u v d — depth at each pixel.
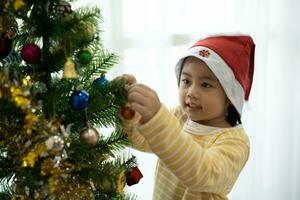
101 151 0.69
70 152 0.62
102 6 1.21
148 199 1.38
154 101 0.70
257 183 1.67
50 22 0.62
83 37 0.64
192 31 1.41
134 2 1.30
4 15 0.60
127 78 0.76
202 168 0.75
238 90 0.94
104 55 0.71
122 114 0.67
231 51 0.93
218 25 1.45
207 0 1.43
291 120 1.75
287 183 1.80
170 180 0.97
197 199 0.92
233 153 0.86
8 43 0.61
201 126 0.95
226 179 0.82
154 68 1.34
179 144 0.72
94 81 0.67
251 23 1.53
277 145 1.75
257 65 1.58
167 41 1.35
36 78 0.63
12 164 0.63
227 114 0.96
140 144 0.88
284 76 1.71
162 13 1.33
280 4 1.67
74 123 0.66
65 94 0.65
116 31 1.25
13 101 0.57
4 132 0.61
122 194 0.73
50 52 0.65
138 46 1.32
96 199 0.68
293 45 1.70
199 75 0.91
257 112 1.62
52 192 0.60
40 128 0.59
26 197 0.62
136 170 0.71
